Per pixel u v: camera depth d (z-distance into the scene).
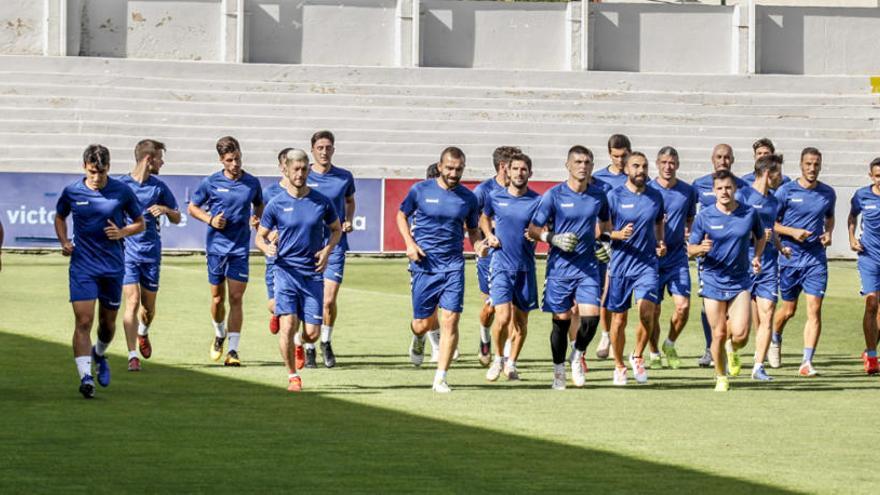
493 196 37.19
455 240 36.56
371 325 52.31
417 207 36.56
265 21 115.06
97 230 32.97
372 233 85.06
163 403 32.78
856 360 45.69
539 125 106.38
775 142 107.94
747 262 36.78
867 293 41.78
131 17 112.81
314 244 35.09
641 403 34.28
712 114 110.56
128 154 97.56
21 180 81.62
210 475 24.17
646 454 26.89
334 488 23.23
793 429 30.34
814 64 120.88
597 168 104.06
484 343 41.66
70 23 111.38
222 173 40.47
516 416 31.62
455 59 117.75
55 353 42.09
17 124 98.62
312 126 103.19
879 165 41.88
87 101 102.31
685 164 104.81
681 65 120.19
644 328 38.06
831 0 134.38
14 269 71.75
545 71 112.81
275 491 22.94
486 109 107.75
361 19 116.19
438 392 35.59
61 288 62.53
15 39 110.75
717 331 36.78
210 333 48.56
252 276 71.00
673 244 41.72
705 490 23.50
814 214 42.03
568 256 36.38
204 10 113.56
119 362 40.84
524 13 118.31
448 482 23.89
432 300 38.16
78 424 29.42
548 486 23.66
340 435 28.59
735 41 119.38
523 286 37.59
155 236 39.38
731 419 31.75
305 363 41.00
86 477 23.81
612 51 119.38
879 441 28.78
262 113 104.25
